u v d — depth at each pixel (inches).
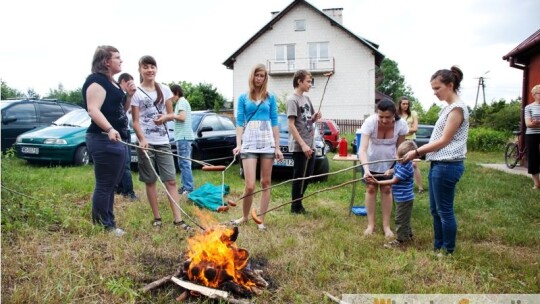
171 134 338.3
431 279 134.6
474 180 334.0
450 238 153.2
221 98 1540.4
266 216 211.0
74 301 112.3
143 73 184.2
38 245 151.7
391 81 2972.4
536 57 398.9
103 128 153.6
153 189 185.2
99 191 166.1
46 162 367.6
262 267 140.4
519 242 176.6
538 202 248.2
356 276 133.5
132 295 114.5
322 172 318.7
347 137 887.7
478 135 768.3
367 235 180.7
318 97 1226.0
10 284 119.0
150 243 158.7
